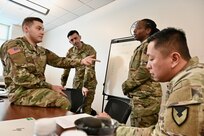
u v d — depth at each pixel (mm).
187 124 532
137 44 2439
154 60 744
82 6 3395
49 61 1446
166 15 2281
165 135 562
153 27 1733
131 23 2703
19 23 4980
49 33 5156
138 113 1566
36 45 1349
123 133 682
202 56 1904
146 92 1554
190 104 549
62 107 1136
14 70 1124
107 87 2832
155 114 1540
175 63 712
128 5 2797
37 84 1168
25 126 706
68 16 3971
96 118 524
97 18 3402
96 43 3359
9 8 3877
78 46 2928
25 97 1120
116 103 1492
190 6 2051
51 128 535
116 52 2783
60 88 1287
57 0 3246
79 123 504
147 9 2514
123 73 2568
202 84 579
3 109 986
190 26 2033
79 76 2900
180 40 716
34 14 4027
